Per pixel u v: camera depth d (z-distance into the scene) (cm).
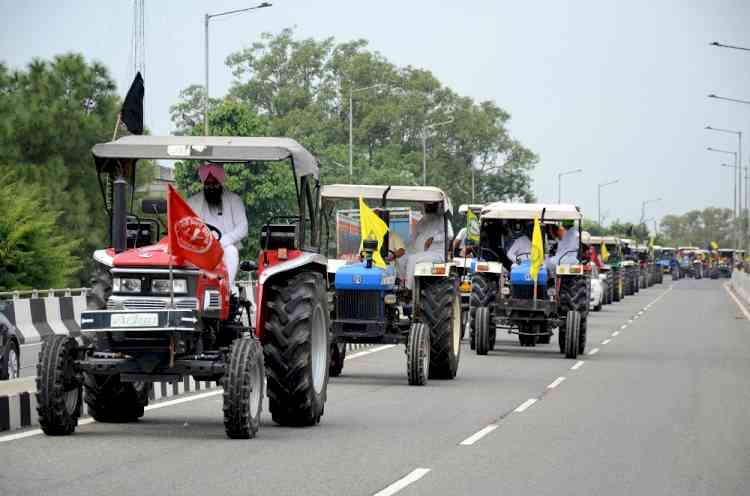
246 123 10694
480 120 19825
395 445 2088
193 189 4031
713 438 2270
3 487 1588
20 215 6531
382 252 3356
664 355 4469
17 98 8956
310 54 19200
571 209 4431
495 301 4484
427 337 3244
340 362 3475
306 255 2284
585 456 2016
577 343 4219
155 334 2030
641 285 14375
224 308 2114
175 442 2036
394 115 18725
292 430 2256
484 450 2058
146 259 2033
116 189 2088
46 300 4822
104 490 1577
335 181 14962
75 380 2078
